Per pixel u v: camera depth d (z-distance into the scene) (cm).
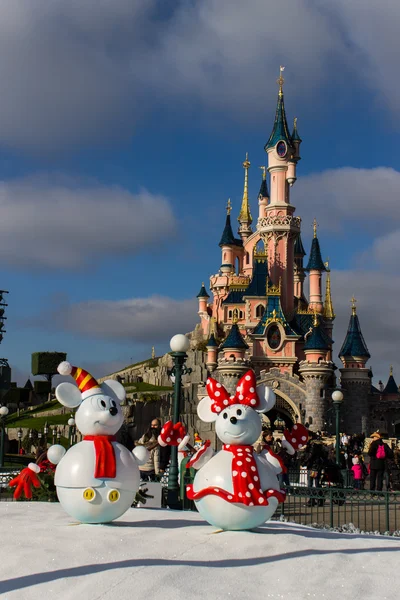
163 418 10738
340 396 4041
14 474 2989
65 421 10369
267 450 1720
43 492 2342
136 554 1416
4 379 8188
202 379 12231
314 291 14312
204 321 15288
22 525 1731
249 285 12962
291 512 2928
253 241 15125
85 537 1559
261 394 1700
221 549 1459
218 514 1603
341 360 11769
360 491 2367
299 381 11100
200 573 1294
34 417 11288
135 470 1734
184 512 2034
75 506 1695
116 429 1756
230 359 11088
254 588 1234
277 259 13200
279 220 13188
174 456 2405
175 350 2559
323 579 1284
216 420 1691
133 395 11100
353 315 12050
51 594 1213
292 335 11462
